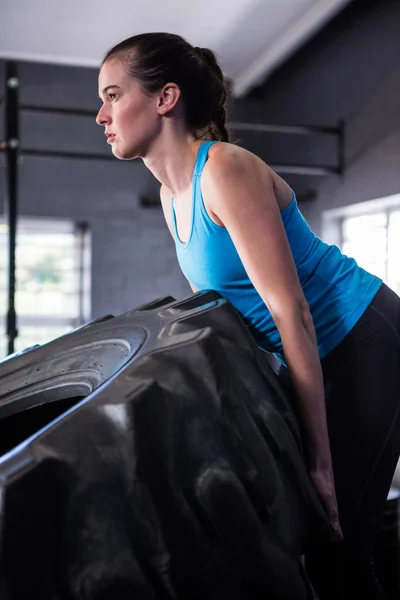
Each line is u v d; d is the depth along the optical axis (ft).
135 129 3.55
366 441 3.76
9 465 2.22
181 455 2.56
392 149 17.02
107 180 22.81
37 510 2.18
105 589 2.31
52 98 22.43
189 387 2.65
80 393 3.53
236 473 2.69
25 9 18.84
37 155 16.06
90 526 2.31
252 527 2.68
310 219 20.53
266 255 3.22
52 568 2.22
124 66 3.52
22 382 3.79
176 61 3.54
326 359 3.85
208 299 3.46
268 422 2.90
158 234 23.24
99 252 22.77
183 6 18.98
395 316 3.94
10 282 11.45
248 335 3.12
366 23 18.06
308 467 3.32
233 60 22.36
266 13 19.52
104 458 2.35
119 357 3.32
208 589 2.58
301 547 3.03
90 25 19.77
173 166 3.66
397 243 17.49
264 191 3.30
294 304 3.22
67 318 23.24
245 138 23.84
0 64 21.77
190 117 3.64
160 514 2.42
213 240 3.51
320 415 3.29
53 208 22.40
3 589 2.07
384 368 3.82
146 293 23.17
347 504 3.76
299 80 21.36
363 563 3.84
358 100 18.39
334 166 19.25
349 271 3.92
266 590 2.77
